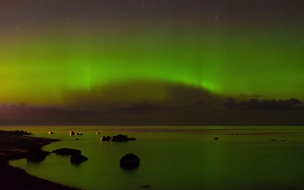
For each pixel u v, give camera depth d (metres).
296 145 52.34
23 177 19.06
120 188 19.59
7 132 64.31
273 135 90.56
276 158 35.03
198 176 23.97
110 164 28.23
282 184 21.52
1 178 17.66
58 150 33.47
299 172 26.17
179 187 20.33
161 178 22.89
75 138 65.56
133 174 24.00
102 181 21.23
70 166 26.27
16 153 30.98
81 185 19.72
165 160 32.38
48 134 82.69
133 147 46.59
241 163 30.98
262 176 24.27
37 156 28.47
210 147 47.91
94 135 81.31
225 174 24.95
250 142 59.56
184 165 29.16
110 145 49.53
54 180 20.52
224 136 83.12
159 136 81.12
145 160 32.25
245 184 21.45
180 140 64.12
